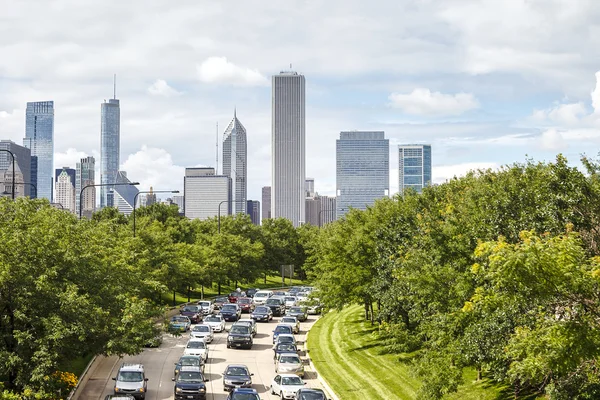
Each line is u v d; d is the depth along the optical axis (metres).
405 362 35.59
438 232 27.92
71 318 26.34
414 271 29.48
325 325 59.88
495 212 24.27
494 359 22.64
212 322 56.69
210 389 34.72
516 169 25.39
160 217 107.25
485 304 17.98
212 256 82.06
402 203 44.16
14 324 26.06
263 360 43.84
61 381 27.23
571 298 16.67
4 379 27.56
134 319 30.33
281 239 116.88
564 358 16.30
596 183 20.89
